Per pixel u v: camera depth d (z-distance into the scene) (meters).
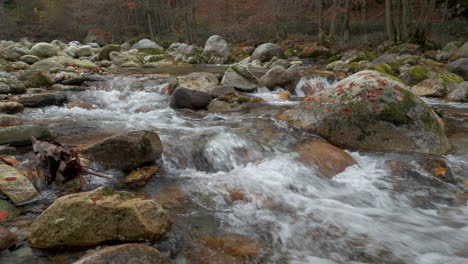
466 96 8.50
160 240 2.71
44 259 2.45
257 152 4.66
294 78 9.52
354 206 3.53
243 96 7.95
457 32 19.91
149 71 13.95
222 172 4.22
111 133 5.21
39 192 3.38
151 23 34.09
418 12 24.69
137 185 3.70
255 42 26.27
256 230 2.98
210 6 33.53
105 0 32.47
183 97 7.21
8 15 34.94
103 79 10.17
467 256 2.71
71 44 27.31
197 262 2.51
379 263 2.61
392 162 4.46
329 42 21.61
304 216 3.27
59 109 7.08
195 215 3.16
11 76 8.46
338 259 2.64
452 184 4.02
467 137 5.61
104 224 2.60
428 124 5.01
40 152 3.48
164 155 4.32
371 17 27.98
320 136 5.33
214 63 19.50
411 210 3.48
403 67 12.23
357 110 5.13
